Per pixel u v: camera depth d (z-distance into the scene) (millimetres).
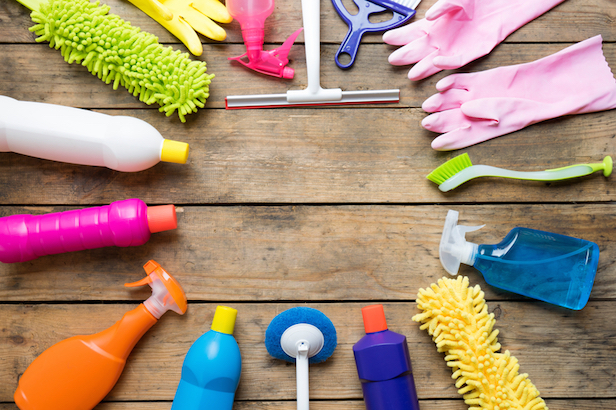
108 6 752
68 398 699
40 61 779
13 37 777
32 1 755
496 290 780
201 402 656
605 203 794
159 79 733
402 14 792
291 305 771
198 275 771
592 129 801
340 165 792
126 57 724
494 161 796
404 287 778
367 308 702
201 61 791
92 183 778
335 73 799
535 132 798
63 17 709
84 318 763
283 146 790
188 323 764
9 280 767
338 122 794
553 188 795
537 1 793
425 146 798
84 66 782
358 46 796
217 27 769
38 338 760
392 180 792
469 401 719
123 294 769
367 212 787
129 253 771
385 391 669
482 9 791
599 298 782
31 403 699
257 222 781
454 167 759
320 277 775
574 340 774
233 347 688
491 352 721
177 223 778
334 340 729
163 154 715
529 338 774
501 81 790
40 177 777
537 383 768
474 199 792
